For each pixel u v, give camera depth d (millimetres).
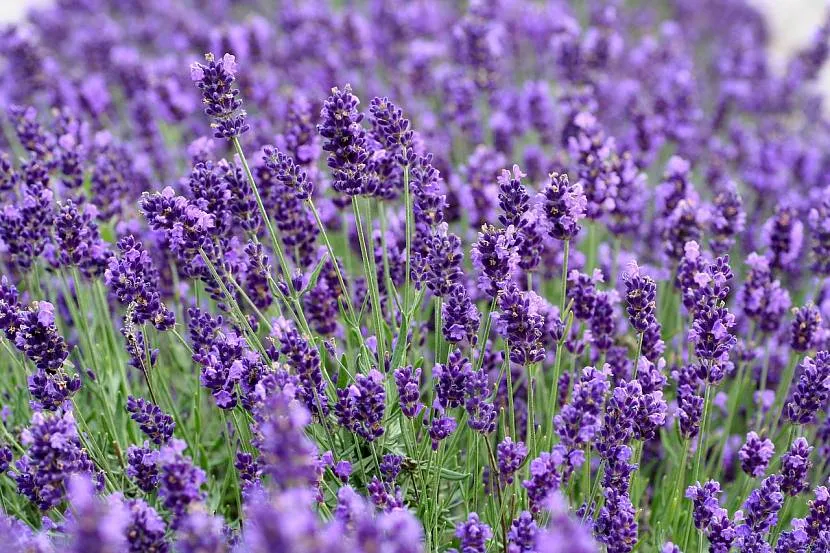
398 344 1123
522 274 1275
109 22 2309
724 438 1193
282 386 1026
